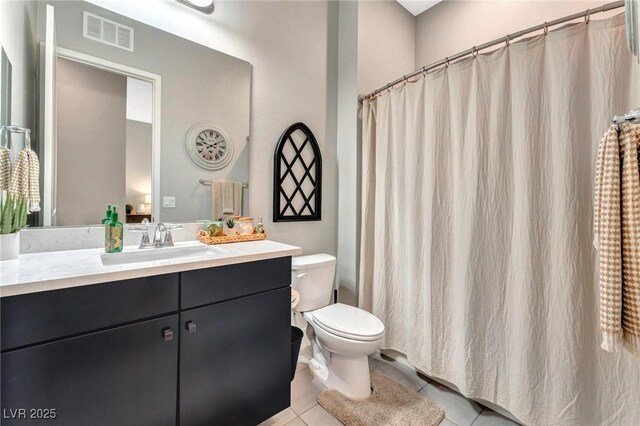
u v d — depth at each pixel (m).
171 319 1.03
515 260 1.34
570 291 1.18
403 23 2.56
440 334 1.65
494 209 1.42
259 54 1.89
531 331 1.27
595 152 1.14
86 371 0.87
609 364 1.13
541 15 1.90
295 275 1.82
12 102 1.13
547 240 1.26
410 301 1.79
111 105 1.40
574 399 1.17
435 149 1.66
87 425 0.87
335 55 2.35
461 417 1.44
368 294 2.12
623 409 1.10
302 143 2.12
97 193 1.36
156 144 1.52
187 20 1.62
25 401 0.78
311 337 1.94
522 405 1.29
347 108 2.29
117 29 1.41
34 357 0.79
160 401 1.01
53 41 1.25
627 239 0.78
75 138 1.30
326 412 1.48
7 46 1.12
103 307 0.90
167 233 1.43
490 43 1.44
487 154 1.45
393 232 1.95
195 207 1.65
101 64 1.37
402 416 1.43
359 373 1.60
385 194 1.98
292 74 2.07
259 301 1.27
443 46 2.44
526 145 1.30
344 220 2.32
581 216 1.18
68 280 0.83
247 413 1.23
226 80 1.75
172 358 1.03
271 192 1.97
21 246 1.18
